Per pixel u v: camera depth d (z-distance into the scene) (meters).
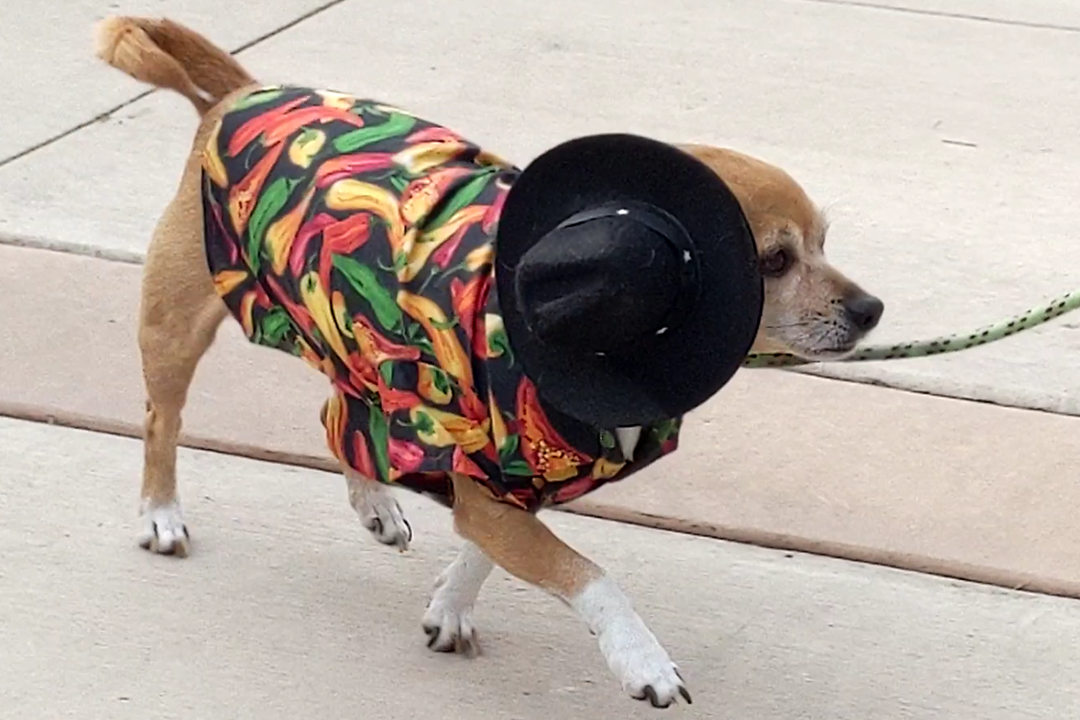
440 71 7.26
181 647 3.83
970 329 5.29
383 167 3.52
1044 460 4.57
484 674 3.77
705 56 7.53
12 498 4.34
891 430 4.71
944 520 4.32
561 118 6.80
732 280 2.86
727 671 3.78
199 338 4.04
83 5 7.98
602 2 8.17
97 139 6.50
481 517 3.38
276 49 7.45
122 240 5.69
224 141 3.76
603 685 3.74
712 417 4.77
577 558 3.37
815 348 3.61
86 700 3.64
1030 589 4.08
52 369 4.91
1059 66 7.54
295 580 4.08
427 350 3.29
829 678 3.77
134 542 4.20
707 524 4.30
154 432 4.12
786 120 6.87
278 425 4.69
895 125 6.85
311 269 3.50
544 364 2.97
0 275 5.42
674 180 2.86
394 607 4.00
